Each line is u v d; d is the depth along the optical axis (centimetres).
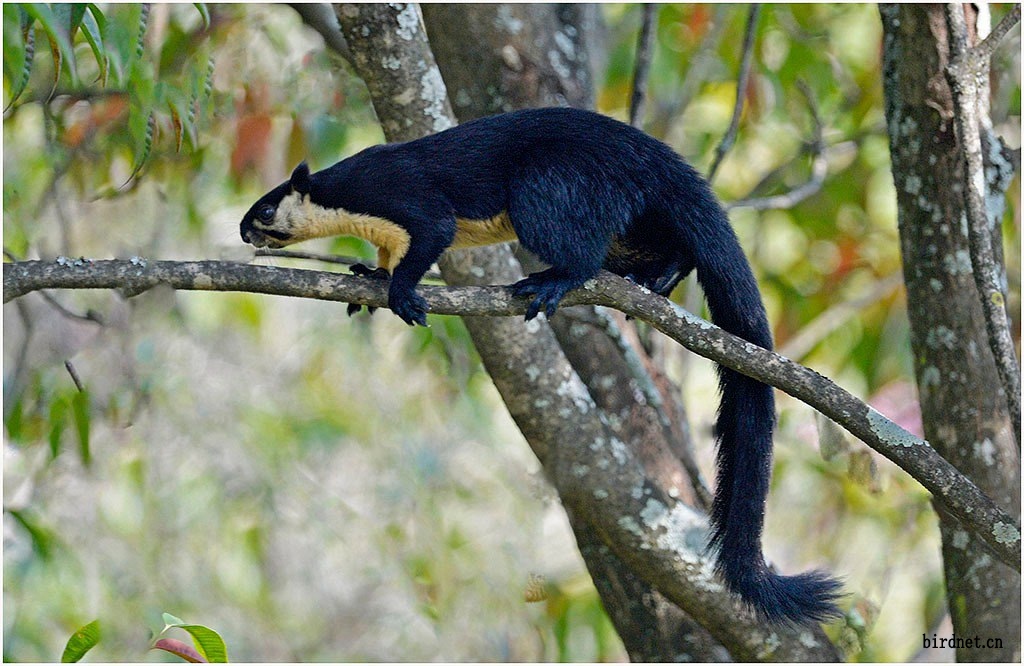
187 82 844
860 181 1414
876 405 1288
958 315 790
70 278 613
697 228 718
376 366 1577
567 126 731
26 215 1049
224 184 1224
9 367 1047
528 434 841
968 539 812
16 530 1098
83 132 1013
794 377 623
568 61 964
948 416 796
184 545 1472
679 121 1439
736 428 716
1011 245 1302
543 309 673
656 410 906
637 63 1001
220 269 632
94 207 1268
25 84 632
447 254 832
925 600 1209
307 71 1110
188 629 569
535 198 705
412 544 1495
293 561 1623
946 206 789
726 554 698
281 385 1591
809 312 1409
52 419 991
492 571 1487
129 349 1062
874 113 1433
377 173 725
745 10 1341
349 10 781
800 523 1312
